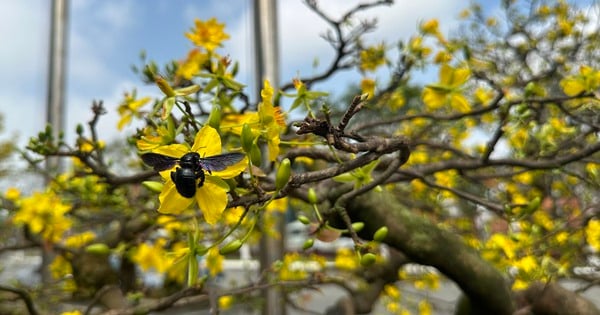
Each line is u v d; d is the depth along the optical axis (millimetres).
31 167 636
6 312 774
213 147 258
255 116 282
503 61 978
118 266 847
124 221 738
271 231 813
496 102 504
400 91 791
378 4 590
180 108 286
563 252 627
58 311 822
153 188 293
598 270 614
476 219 835
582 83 469
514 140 619
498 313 504
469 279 484
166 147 257
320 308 1625
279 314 842
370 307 873
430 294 1262
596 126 481
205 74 361
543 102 486
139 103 431
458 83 461
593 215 575
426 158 915
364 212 450
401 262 868
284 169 260
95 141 479
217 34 422
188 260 276
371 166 355
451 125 743
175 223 717
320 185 438
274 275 796
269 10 776
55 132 834
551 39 962
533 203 408
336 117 713
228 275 1026
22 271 1016
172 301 487
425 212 861
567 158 458
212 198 254
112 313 501
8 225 833
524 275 528
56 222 679
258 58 764
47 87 849
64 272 812
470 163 482
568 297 529
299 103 328
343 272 1002
